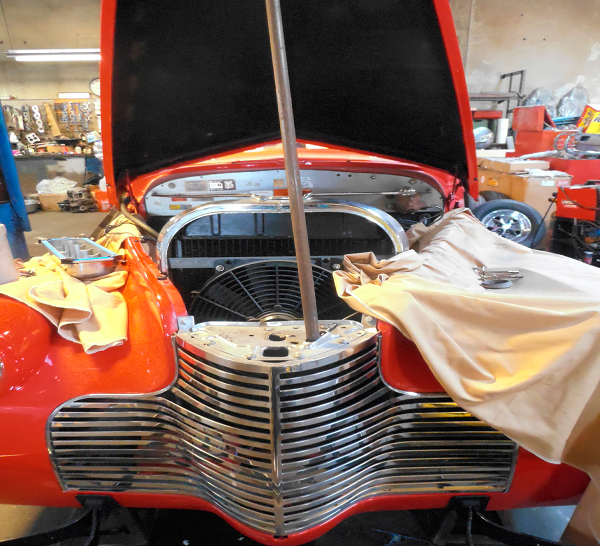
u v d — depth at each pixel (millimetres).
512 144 8172
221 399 1041
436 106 1676
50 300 1175
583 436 1062
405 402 1156
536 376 955
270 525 1100
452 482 1218
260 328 1154
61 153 8531
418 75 1581
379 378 1126
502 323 1034
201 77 1625
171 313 1151
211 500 1186
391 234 1446
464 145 1782
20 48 8484
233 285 1688
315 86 1749
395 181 2109
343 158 2141
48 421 1137
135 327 1208
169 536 1418
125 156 1867
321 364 991
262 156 2230
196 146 1974
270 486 1062
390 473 1215
